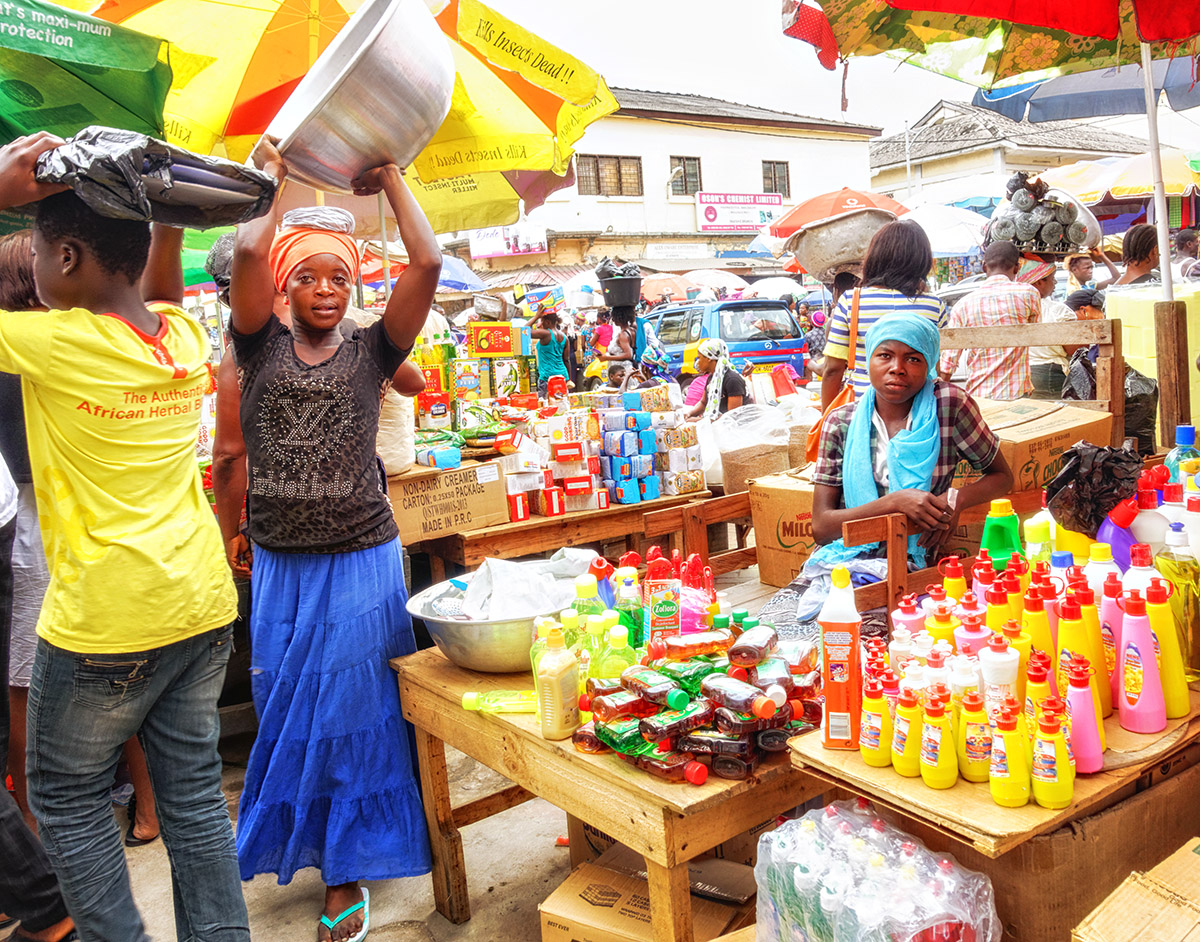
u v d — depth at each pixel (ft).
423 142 8.17
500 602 8.32
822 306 58.13
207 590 6.41
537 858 9.75
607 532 14.29
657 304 61.31
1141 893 4.94
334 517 8.41
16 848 7.49
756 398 24.39
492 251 75.10
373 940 8.48
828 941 5.39
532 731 7.00
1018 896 5.28
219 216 6.10
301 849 8.54
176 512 6.24
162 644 6.14
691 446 15.14
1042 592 5.90
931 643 5.77
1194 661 6.38
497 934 8.42
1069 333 11.53
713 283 67.15
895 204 36.04
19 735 9.80
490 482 13.37
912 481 8.19
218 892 6.64
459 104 14.39
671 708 6.30
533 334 33.78
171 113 13.44
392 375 8.90
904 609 6.36
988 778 5.34
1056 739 4.98
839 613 5.77
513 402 19.36
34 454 5.85
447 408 15.30
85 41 7.55
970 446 8.50
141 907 9.23
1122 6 10.86
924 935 5.02
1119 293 13.75
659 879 6.08
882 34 10.74
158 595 6.04
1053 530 7.39
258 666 8.66
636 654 7.26
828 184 95.45
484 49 12.67
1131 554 6.14
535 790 7.16
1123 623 5.83
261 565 8.71
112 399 5.72
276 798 8.48
